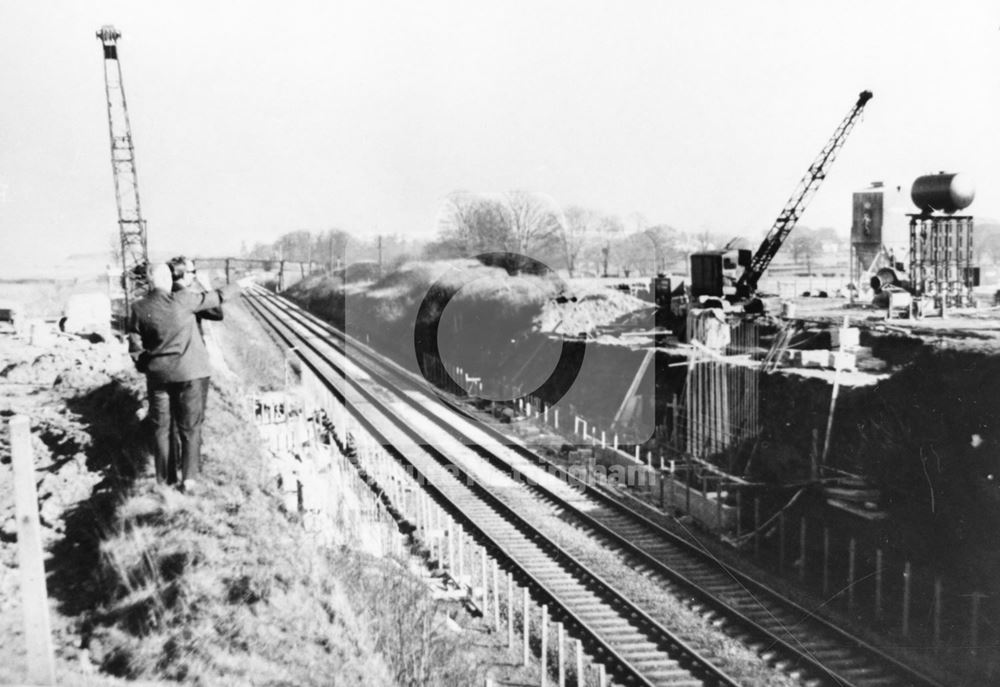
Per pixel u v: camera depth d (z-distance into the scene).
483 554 11.23
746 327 21.03
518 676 9.57
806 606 11.91
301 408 15.38
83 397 11.61
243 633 7.45
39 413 10.85
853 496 14.48
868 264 21.81
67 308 16.30
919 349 16.16
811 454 16.08
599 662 9.99
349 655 7.98
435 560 12.55
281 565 8.75
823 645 10.74
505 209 27.44
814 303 22.38
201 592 7.79
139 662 6.73
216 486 9.87
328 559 10.03
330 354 23.83
